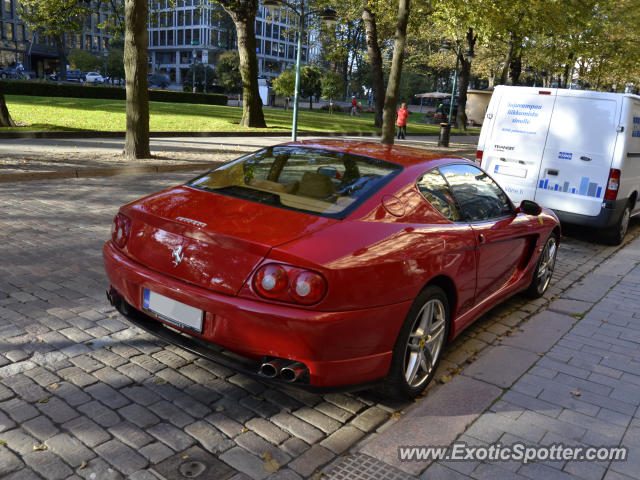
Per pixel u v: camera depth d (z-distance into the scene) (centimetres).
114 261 315
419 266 306
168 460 261
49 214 725
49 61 9300
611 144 768
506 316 503
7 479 239
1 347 357
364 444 289
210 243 278
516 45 2586
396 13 2423
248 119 2322
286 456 273
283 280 260
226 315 270
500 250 424
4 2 8225
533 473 273
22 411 290
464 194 398
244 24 2230
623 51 3120
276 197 320
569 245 830
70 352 359
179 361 360
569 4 2273
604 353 427
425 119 4941
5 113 1669
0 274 487
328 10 2033
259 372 277
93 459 257
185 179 1117
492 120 864
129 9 1224
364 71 7169
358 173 345
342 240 280
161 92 3475
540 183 824
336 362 275
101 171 1089
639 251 820
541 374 384
